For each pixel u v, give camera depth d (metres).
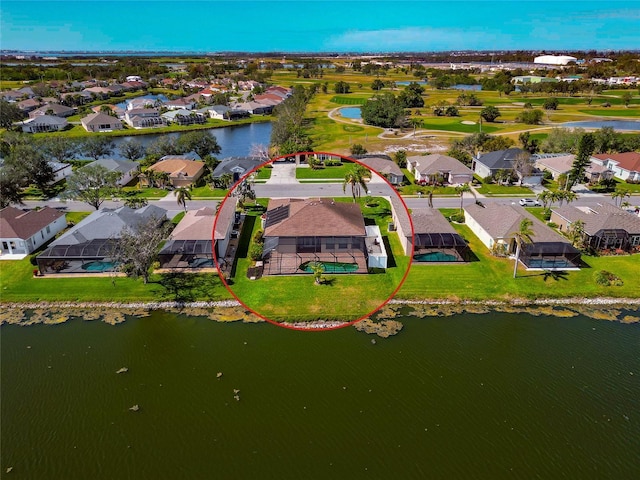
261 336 40.28
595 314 43.56
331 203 54.00
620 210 59.28
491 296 45.97
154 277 48.81
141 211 60.53
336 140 120.75
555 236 52.81
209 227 53.62
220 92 189.75
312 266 50.09
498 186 80.94
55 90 198.88
